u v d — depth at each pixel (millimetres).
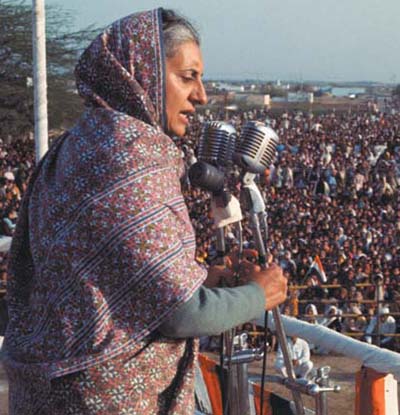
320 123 78000
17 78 37688
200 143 2537
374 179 34781
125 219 1815
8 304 2100
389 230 25125
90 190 1861
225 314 1891
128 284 1813
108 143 1886
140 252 1801
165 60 2023
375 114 109125
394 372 4359
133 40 2012
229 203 2365
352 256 20516
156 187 1857
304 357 9156
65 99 38094
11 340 2016
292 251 21016
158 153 1905
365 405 4340
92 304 1821
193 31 2084
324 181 33156
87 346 1825
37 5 10891
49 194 1963
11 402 2008
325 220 25297
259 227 2436
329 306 16062
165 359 1911
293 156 39812
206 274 1896
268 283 2059
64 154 1987
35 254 1975
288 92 184250
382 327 15211
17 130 38438
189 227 1914
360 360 4621
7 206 22203
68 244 1860
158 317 1814
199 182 2299
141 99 1977
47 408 1899
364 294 16500
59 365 1840
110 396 1855
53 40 37875
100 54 2006
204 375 4426
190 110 2102
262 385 2586
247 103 131125
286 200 28562
